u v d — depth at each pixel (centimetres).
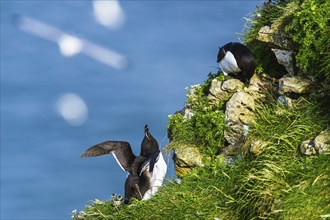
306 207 1377
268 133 1552
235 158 1586
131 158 1612
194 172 1603
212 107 1702
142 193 1584
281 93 1596
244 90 1667
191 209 1508
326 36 1535
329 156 1430
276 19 1678
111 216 1589
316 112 1535
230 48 1678
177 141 1689
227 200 1498
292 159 1477
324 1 1570
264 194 1427
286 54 1627
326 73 1527
